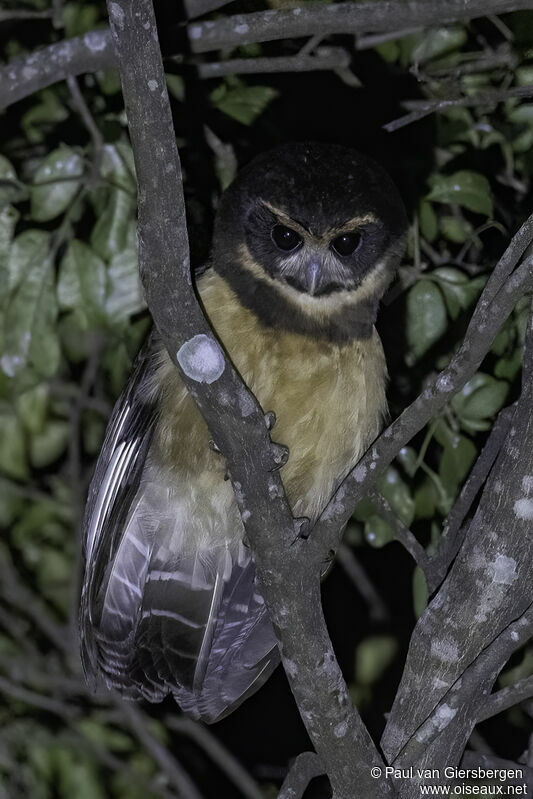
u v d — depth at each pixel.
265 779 13.98
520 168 9.69
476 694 6.25
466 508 7.31
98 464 8.66
